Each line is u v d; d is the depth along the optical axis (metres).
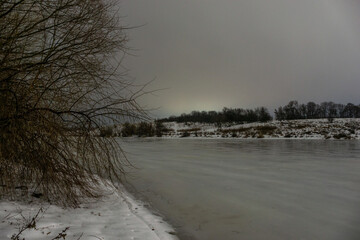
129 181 7.89
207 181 7.88
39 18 4.39
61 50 4.31
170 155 15.38
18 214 3.49
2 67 3.88
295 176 8.37
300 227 4.27
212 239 3.75
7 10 4.13
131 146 23.64
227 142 27.77
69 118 4.57
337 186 7.00
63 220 3.55
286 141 27.02
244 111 83.38
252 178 8.21
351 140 25.75
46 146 4.08
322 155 13.68
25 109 3.91
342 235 3.95
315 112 87.50
